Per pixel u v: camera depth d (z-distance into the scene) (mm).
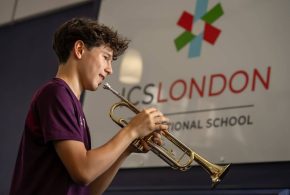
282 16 3238
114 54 2158
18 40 4812
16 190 1959
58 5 4570
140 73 3723
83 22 2135
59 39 2133
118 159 2178
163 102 3555
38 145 1960
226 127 3244
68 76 2076
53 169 1927
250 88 3221
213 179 2436
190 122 3395
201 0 3615
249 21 3355
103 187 2158
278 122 3070
